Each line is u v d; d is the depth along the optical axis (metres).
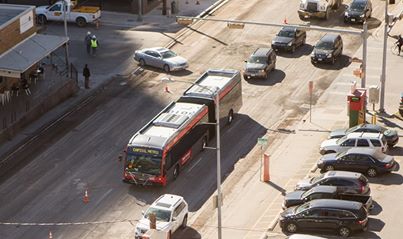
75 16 142.50
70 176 98.06
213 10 151.00
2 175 98.50
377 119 109.38
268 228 85.81
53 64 126.69
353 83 112.44
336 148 99.25
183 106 102.75
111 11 149.88
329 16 145.88
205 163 100.25
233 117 111.25
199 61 130.00
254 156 101.88
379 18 145.25
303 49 134.25
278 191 93.25
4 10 118.81
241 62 129.12
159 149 93.81
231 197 92.81
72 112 114.25
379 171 94.19
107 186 95.81
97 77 124.69
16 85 116.31
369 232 83.94
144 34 140.62
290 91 119.50
